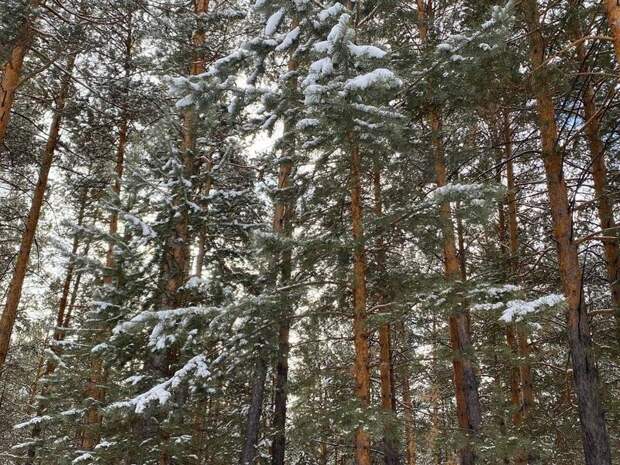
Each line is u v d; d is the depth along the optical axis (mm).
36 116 12977
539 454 8742
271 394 14750
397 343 15438
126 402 6637
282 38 7230
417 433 9531
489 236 13555
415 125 8922
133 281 8828
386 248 8305
